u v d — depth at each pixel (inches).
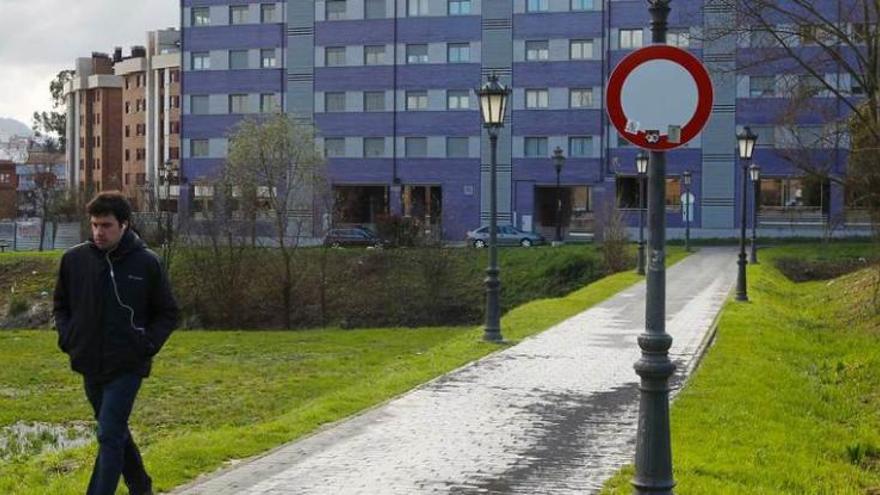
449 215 2827.3
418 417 463.8
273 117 2223.2
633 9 2677.2
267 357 1049.5
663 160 256.4
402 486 340.5
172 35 4192.9
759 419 452.8
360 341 1210.0
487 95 725.3
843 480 379.6
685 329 829.2
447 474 358.0
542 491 335.0
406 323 1717.5
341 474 356.5
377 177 2898.6
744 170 1078.4
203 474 355.6
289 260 1683.1
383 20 2886.3
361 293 1768.0
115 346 278.1
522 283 1784.0
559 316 935.7
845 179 1079.6
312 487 337.7
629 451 397.1
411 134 2869.1
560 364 636.1
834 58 1110.4
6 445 604.1
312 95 2960.1
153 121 4114.2
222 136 3058.6
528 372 602.9
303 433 429.4
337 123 2935.5
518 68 2770.7
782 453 393.1
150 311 287.9
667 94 253.3
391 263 1812.3
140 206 2529.5
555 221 2753.4
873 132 979.3
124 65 4323.3
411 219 1927.9
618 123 255.6
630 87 255.0
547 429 439.2
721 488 324.5
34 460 443.2
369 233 2321.6
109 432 278.1
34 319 1705.2
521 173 2773.1
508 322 891.4
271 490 333.1
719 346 693.3
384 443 408.8
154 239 1737.2
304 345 1168.2
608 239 1744.6
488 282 751.7
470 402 503.2
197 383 847.7
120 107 4493.1
